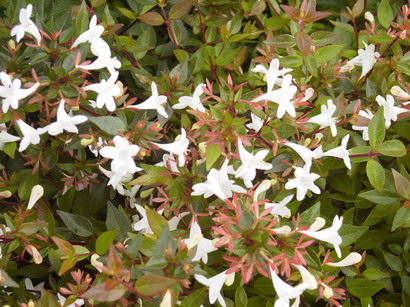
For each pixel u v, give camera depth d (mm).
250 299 292
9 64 289
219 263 287
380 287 291
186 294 265
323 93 344
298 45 311
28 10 269
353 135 325
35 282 343
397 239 318
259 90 293
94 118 257
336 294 282
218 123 261
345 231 291
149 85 327
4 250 263
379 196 300
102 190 337
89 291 209
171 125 343
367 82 330
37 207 306
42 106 265
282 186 306
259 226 237
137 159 325
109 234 259
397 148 293
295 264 237
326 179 333
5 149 285
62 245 263
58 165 314
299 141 288
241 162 272
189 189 278
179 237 248
